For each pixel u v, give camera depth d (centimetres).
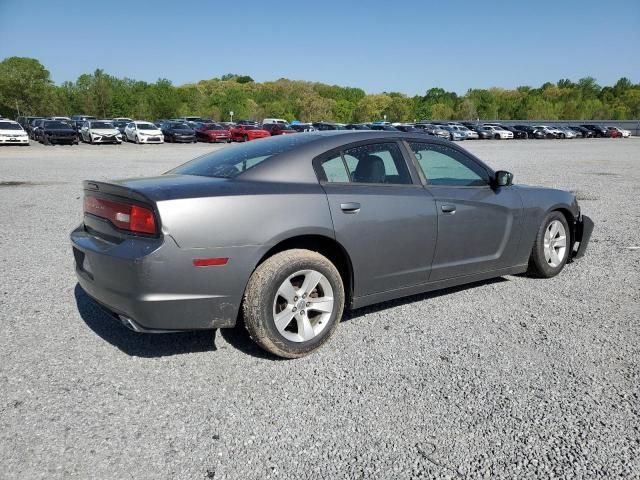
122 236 307
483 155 2556
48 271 522
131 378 308
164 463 232
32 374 310
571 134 5512
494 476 225
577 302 444
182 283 294
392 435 254
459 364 329
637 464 233
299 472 227
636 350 350
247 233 308
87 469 227
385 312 418
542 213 481
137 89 9056
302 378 310
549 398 288
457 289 478
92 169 1653
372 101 11844
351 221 345
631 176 1515
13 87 7369
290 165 343
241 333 377
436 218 391
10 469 226
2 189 1149
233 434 254
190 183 319
